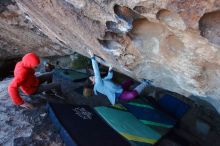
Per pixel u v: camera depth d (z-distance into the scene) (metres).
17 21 4.70
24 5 3.58
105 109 4.79
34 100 4.75
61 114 4.27
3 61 7.02
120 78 5.62
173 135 4.89
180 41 2.50
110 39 2.99
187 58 2.61
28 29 4.99
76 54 6.45
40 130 4.17
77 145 3.74
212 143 5.03
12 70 7.27
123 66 3.65
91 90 5.40
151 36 2.72
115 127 4.36
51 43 5.66
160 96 5.67
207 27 2.10
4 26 5.07
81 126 4.13
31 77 4.33
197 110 5.28
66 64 6.76
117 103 5.17
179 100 5.45
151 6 2.12
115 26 2.68
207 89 2.97
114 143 3.99
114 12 2.41
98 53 3.76
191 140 4.95
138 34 2.79
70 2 2.65
